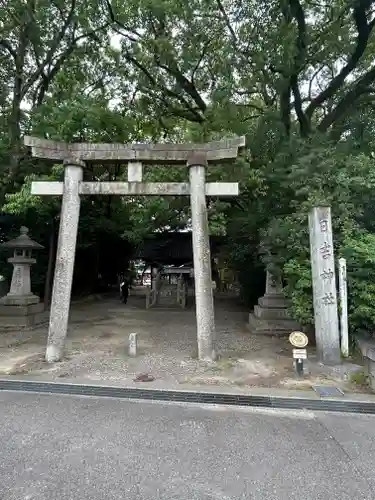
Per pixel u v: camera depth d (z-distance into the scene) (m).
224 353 7.73
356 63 11.26
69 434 3.95
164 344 8.60
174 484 3.05
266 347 8.31
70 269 7.26
